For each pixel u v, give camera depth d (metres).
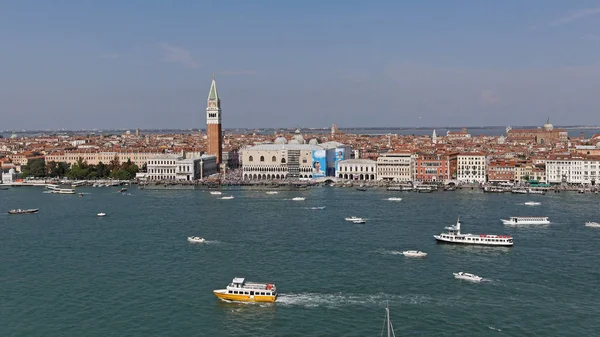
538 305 176.00
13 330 160.50
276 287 193.62
